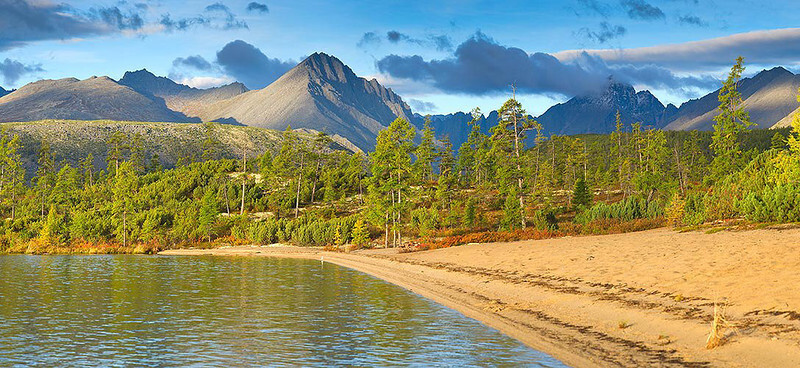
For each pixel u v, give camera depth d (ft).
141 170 628.69
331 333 75.00
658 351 56.49
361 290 119.24
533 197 341.21
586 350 59.82
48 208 394.93
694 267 89.10
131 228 318.45
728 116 287.07
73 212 350.02
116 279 147.54
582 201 302.66
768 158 183.21
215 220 332.80
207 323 82.89
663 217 203.31
